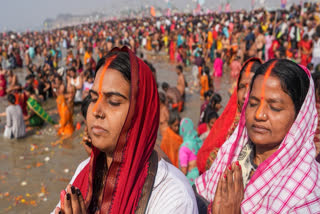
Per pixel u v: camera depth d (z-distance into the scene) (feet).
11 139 23.07
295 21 58.08
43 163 18.97
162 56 66.85
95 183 3.76
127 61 3.15
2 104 33.73
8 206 14.58
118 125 3.12
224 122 6.56
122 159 3.15
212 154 6.66
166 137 13.24
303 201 3.59
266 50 44.04
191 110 27.68
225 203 3.65
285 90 3.68
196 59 36.22
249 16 90.63
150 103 3.26
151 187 3.20
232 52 49.44
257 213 3.88
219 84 37.45
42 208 14.48
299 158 3.84
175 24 98.17
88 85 31.50
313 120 3.98
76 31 147.64
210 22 93.66
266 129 3.82
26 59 60.70
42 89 34.04
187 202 3.17
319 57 35.42
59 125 24.80
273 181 3.91
